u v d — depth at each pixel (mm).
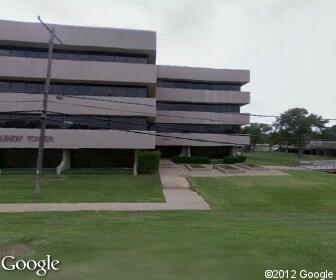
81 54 31328
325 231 10656
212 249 7859
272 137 74625
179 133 45375
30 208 16078
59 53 31031
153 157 30391
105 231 10148
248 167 35781
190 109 47156
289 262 7078
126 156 33344
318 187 24547
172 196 20047
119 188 22469
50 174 28656
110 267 6641
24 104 29234
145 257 7242
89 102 30156
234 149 48031
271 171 34312
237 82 47656
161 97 45094
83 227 11180
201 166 37344
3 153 31281
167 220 13070
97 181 25391
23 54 30531
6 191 20562
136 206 16953
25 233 9953
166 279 6035
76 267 6648
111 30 30391
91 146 29766
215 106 47656
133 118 31141
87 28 30016
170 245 8172
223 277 6215
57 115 29688
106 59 31625
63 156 30578
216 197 20109
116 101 30406
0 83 30062
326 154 80688
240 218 13969
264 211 16359
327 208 17375
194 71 46312
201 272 6418
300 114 71812
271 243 8492
